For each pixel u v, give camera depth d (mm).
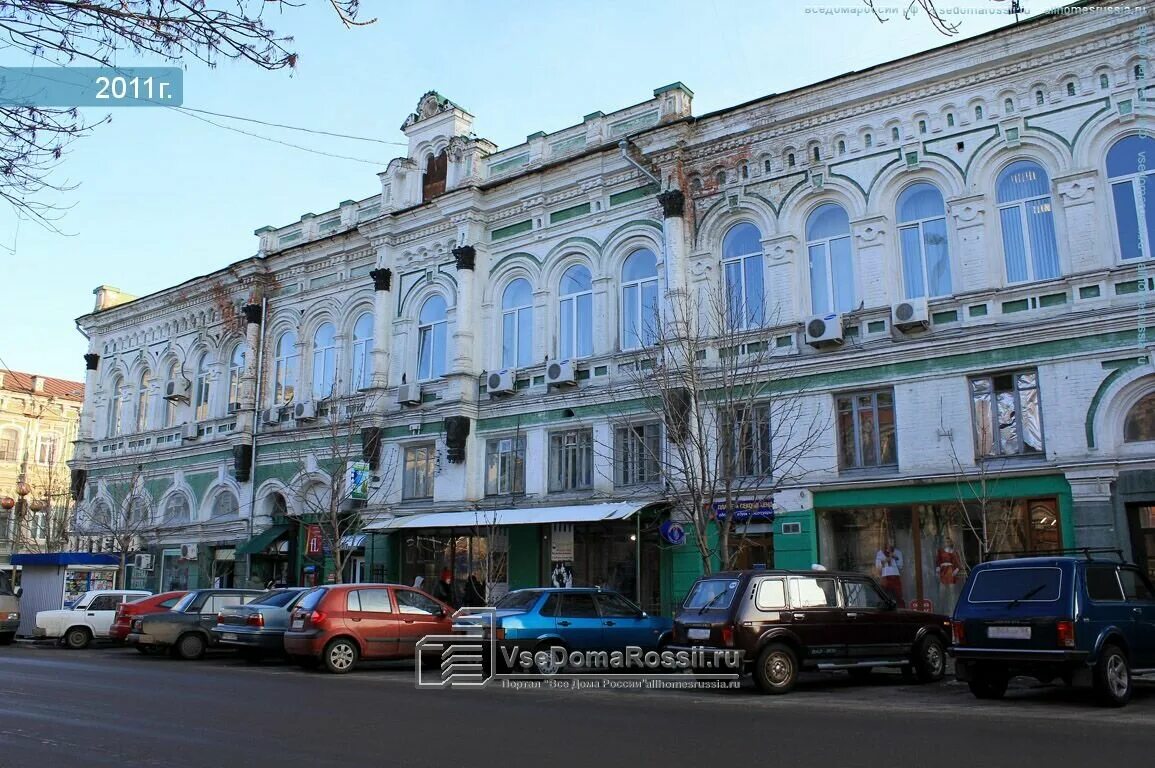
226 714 10875
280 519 30688
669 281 22641
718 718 10664
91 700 12094
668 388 20312
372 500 27766
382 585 17859
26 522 50750
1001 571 12859
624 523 22906
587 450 24172
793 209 21641
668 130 23391
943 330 19203
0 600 26469
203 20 6195
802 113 21688
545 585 23812
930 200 20219
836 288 21047
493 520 23406
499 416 25859
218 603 21375
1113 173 18094
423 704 11898
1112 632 12016
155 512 35438
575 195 25547
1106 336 17328
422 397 27531
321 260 31891
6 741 8906
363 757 8188
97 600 25344
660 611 21656
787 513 20250
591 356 24359
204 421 34562
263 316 33344
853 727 9945
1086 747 8641
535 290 25922
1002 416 18391
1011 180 19281
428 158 29750
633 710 11383
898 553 19094
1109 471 16828
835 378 20266
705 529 18844
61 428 57312
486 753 8406
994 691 13000
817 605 14180
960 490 18250
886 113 20750
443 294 28188
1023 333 18078
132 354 39000
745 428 19875
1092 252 17812
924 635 15023
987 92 19578
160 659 20578
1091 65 18453
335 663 16781
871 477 19406
